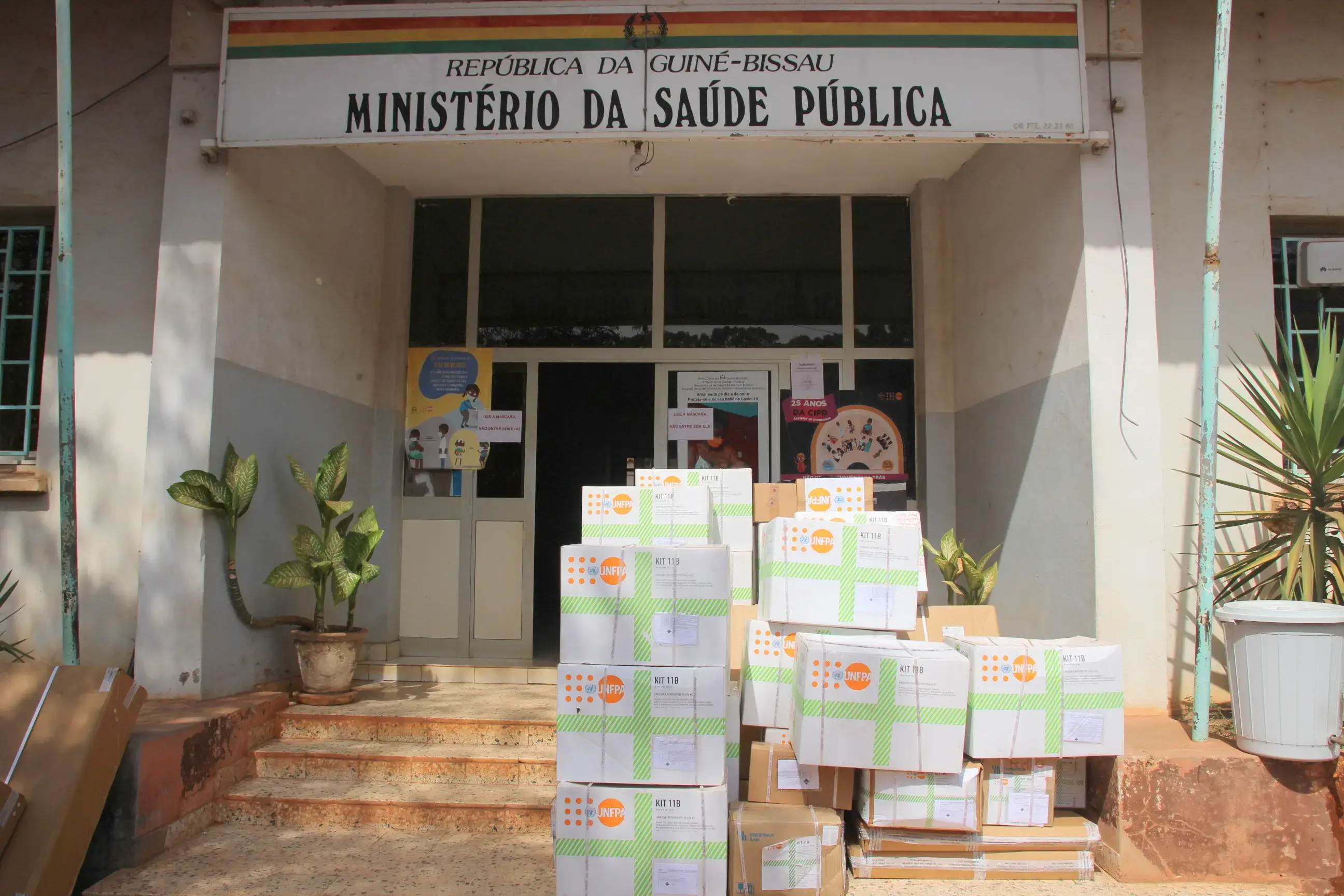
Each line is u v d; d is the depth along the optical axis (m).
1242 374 4.00
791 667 3.34
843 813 3.35
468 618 5.38
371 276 5.43
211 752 3.65
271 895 3.02
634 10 3.87
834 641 3.19
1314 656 3.08
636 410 5.52
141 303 4.52
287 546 4.55
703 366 5.53
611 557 3.02
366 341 5.37
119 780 3.21
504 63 3.89
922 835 3.13
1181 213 4.47
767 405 5.50
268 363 4.37
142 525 4.06
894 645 3.19
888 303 5.56
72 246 3.57
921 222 5.42
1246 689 3.20
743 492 3.87
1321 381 3.71
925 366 5.34
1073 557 3.88
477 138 3.86
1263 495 4.00
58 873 2.83
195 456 3.95
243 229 4.18
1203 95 4.52
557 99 3.86
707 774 2.93
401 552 5.45
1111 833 3.17
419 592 5.42
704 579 3.00
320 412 4.84
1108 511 3.73
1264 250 4.49
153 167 4.58
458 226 5.70
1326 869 3.12
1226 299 4.47
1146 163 3.91
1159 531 3.72
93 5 4.68
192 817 3.51
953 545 4.42
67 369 3.39
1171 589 4.27
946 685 3.04
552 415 5.53
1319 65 4.57
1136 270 3.84
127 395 4.48
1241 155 4.54
